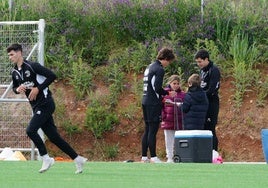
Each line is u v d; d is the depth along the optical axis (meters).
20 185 34.72
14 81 40.81
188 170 43.97
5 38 65.75
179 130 55.91
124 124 68.75
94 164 49.19
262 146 61.69
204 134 52.78
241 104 69.25
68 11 76.25
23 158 59.06
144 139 55.50
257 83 70.19
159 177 39.28
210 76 55.84
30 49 65.62
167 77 70.69
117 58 73.12
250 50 72.44
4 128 64.69
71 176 39.50
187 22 74.75
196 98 54.78
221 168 45.56
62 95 70.75
